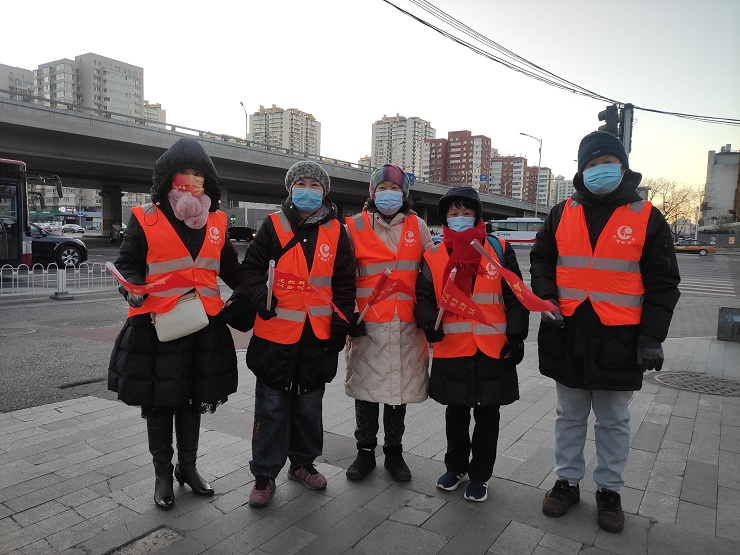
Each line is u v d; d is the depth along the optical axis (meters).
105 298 11.34
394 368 3.09
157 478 2.91
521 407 4.65
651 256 2.67
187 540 2.58
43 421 4.11
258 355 2.95
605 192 2.77
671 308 2.62
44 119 22.30
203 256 2.87
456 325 2.97
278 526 2.71
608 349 2.68
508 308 2.97
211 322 2.90
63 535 2.59
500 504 2.96
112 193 44.38
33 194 16.00
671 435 4.00
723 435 4.00
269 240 3.05
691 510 2.90
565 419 2.94
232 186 37.41
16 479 3.16
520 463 3.50
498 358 2.94
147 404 2.73
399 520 2.78
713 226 77.31
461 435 3.12
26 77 119.44
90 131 23.83
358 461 3.31
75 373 5.55
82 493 3.00
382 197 3.18
